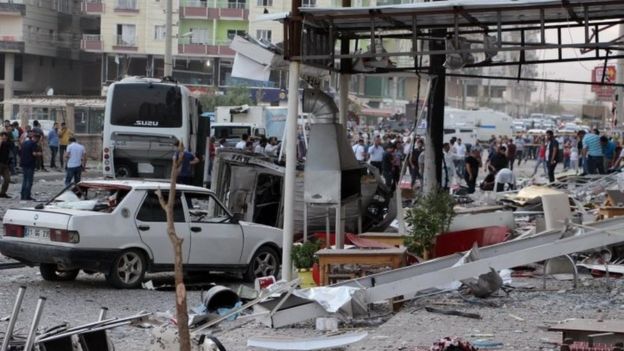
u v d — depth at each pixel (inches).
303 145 1119.6
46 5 3732.8
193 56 3523.6
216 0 3491.6
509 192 1125.7
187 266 671.1
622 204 855.1
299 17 593.3
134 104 1407.5
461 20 647.1
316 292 508.1
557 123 5339.6
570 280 638.5
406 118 3211.1
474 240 681.6
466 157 1583.4
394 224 839.1
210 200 691.4
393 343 450.0
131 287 647.8
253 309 520.4
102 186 663.1
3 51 3602.4
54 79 3870.6
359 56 588.7
